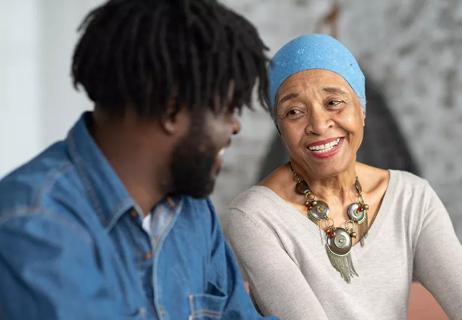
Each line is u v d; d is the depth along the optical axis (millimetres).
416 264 1391
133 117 853
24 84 2918
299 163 1374
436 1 3229
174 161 873
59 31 2965
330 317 1312
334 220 1369
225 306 1097
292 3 3291
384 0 3273
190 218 1046
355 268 1338
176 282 979
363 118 1380
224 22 847
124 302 869
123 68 825
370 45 3305
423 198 1403
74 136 900
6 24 2877
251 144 3266
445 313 1391
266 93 912
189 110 848
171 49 824
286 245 1331
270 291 1280
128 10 832
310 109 1305
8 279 771
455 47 3229
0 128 2896
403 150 3307
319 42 1338
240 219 1354
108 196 872
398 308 1346
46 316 751
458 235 3330
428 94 3279
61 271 761
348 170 1368
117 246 896
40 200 810
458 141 3275
